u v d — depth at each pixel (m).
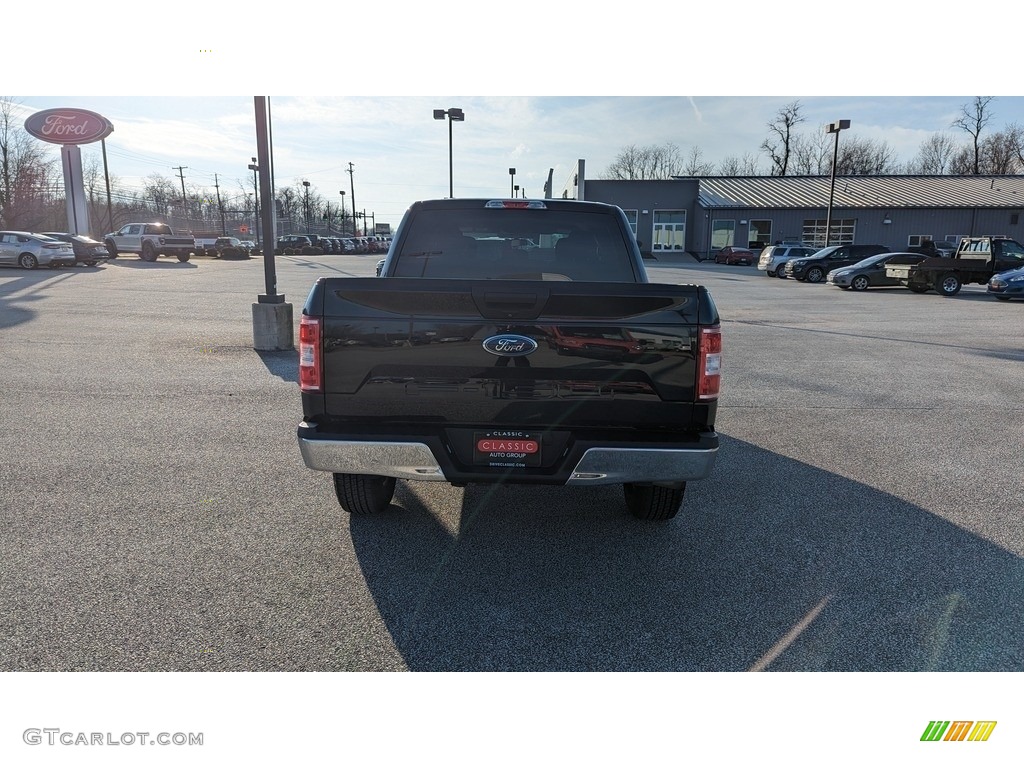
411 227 4.84
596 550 3.85
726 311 17.92
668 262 50.16
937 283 23.44
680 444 3.34
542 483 3.41
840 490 4.88
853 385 8.52
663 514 4.14
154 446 5.55
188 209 98.69
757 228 51.69
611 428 3.42
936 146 83.56
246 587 3.36
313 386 3.40
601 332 3.31
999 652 2.95
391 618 3.12
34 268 27.36
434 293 3.30
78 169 39.38
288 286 22.91
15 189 53.38
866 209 50.38
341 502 4.11
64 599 3.21
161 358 9.34
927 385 8.57
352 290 3.34
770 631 3.07
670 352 3.35
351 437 3.36
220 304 16.41
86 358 9.28
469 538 3.98
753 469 5.33
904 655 2.93
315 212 109.75
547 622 3.11
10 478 4.79
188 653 2.84
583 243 4.89
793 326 14.62
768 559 3.78
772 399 7.74
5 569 3.48
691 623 3.13
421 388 3.38
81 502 4.38
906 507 4.58
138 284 22.00
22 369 8.48
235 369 8.66
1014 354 11.01
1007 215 49.62
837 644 2.99
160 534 3.93
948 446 5.99
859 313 17.52
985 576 3.61
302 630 3.01
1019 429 6.57
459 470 3.40
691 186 53.12
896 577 3.59
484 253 4.89
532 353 3.32
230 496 4.53
